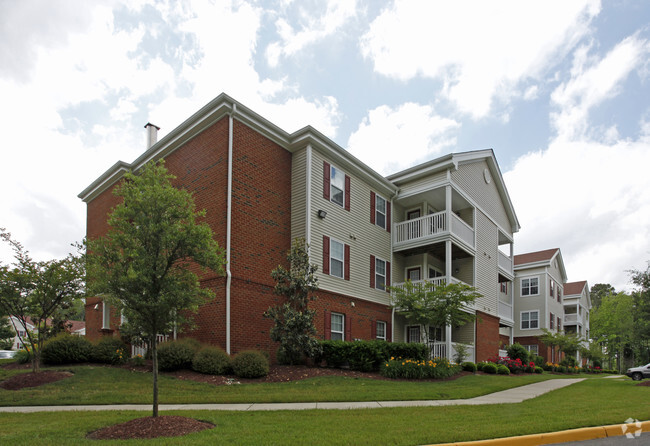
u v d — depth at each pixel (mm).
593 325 54219
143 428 6398
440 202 22203
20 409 8641
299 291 14375
